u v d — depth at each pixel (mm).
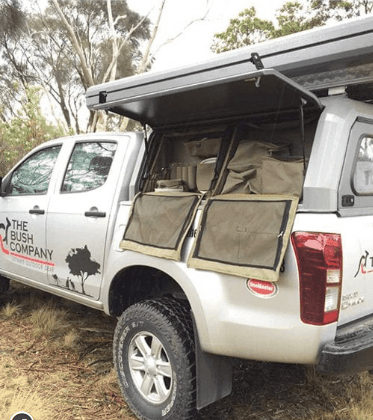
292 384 3092
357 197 2426
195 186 3174
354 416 2689
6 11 12398
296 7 17859
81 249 3264
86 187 3428
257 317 2215
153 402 2580
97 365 3336
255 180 2646
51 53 22406
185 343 2432
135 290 3084
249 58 2492
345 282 2162
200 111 2924
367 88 2479
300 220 2158
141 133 3379
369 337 2182
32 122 11062
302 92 2230
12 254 4070
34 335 3797
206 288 2367
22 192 4102
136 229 2811
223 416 2695
